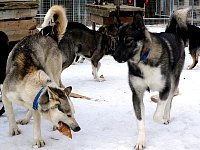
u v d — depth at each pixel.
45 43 3.07
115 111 3.43
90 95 3.93
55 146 2.74
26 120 3.12
